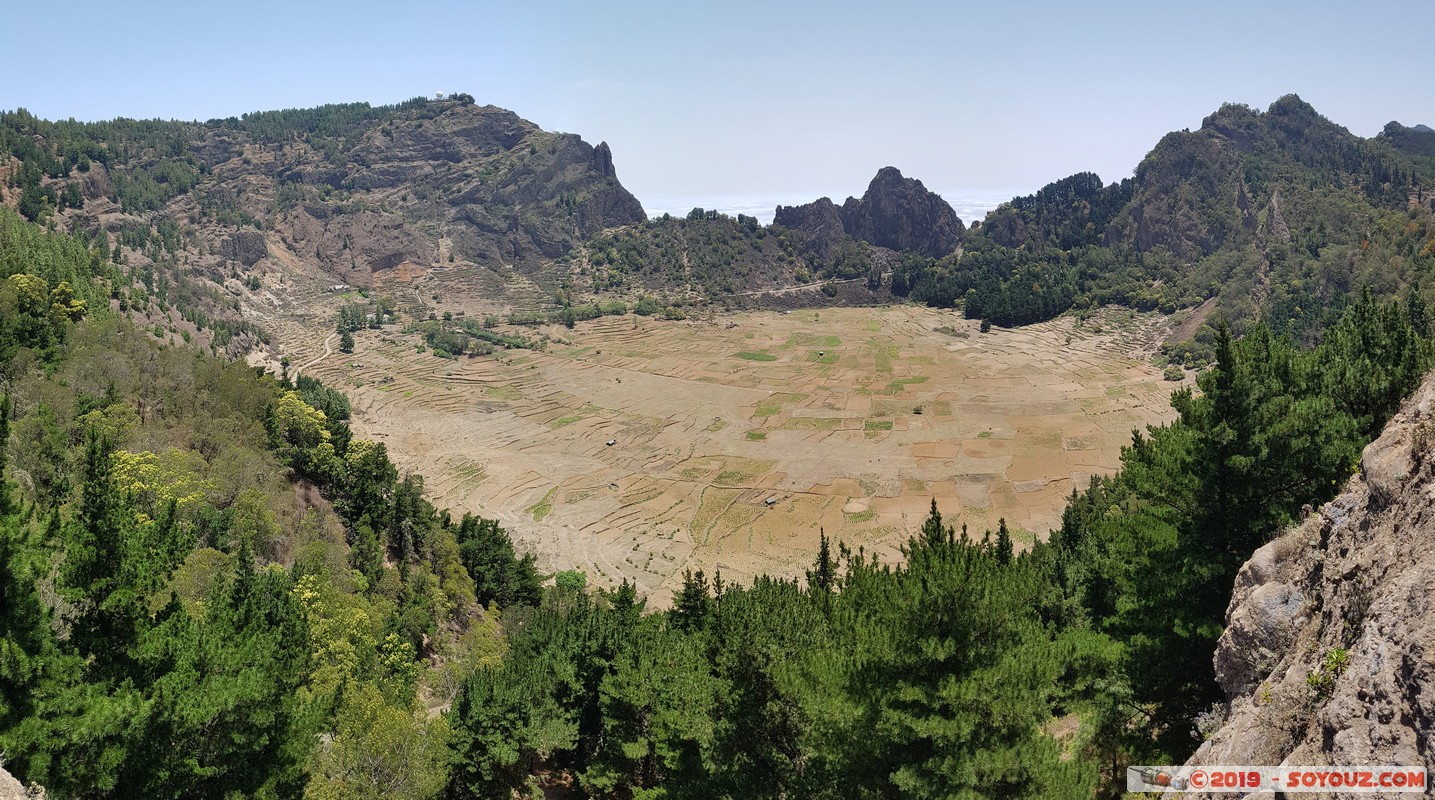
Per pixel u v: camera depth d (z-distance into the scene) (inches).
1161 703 1910.7
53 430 3634.4
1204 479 1988.2
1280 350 2363.4
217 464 4232.3
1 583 1492.4
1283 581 1409.9
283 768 1846.7
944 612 1539.1
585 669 2994.6
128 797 1553.9
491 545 5575.8
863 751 1600.6
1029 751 1466.5
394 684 3070.9
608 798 2915.8
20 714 1448.1
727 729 2158.0
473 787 2780.5
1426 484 1075.9
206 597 2819.9
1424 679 853.2
